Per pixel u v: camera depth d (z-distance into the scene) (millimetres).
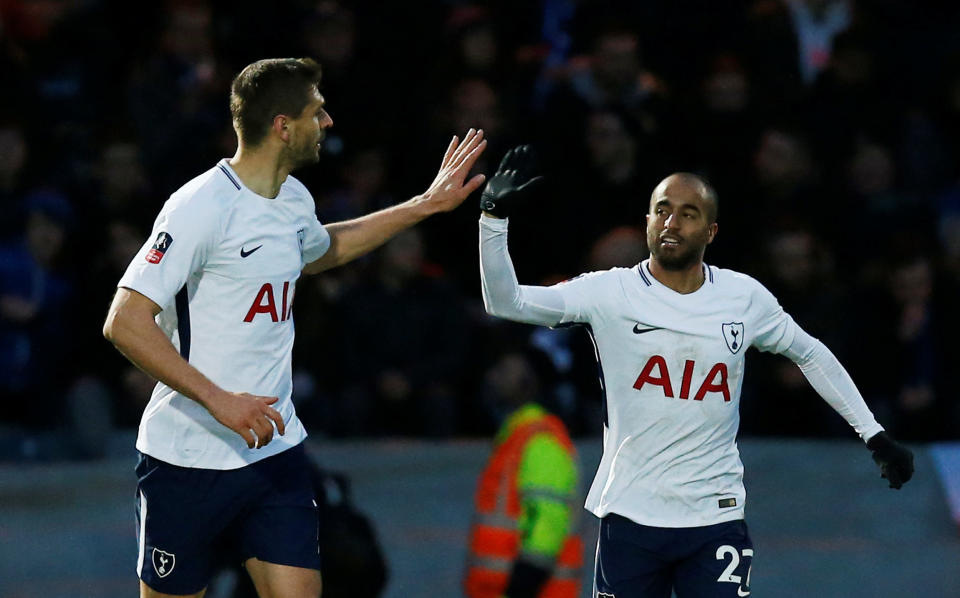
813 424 32281
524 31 38875
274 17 36969
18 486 27406
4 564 24891
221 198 15977
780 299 33062
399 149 35031
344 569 18391
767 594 24969
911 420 32750
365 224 17875
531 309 17359
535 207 33688
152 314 15406
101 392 30938
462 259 34844
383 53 35875
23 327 31547
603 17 37906
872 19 40000
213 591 22312
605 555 17734
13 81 34750
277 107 16188
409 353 31688
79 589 24531
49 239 31969
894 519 27438
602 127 33406
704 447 17500
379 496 27391
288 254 16438
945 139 39062
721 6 38438
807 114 37531
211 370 16125
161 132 34438
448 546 25516
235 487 16422
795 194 35375
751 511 27656
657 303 17531
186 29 35344
